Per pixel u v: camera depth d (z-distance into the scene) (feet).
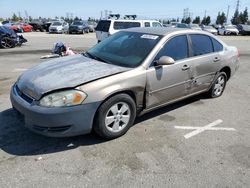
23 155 11.84
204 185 10.43
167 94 15.47
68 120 11.56
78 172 10.84
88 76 12.39
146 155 12.24
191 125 15.64
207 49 18.24
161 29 16.65
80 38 80.53
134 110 13.84
